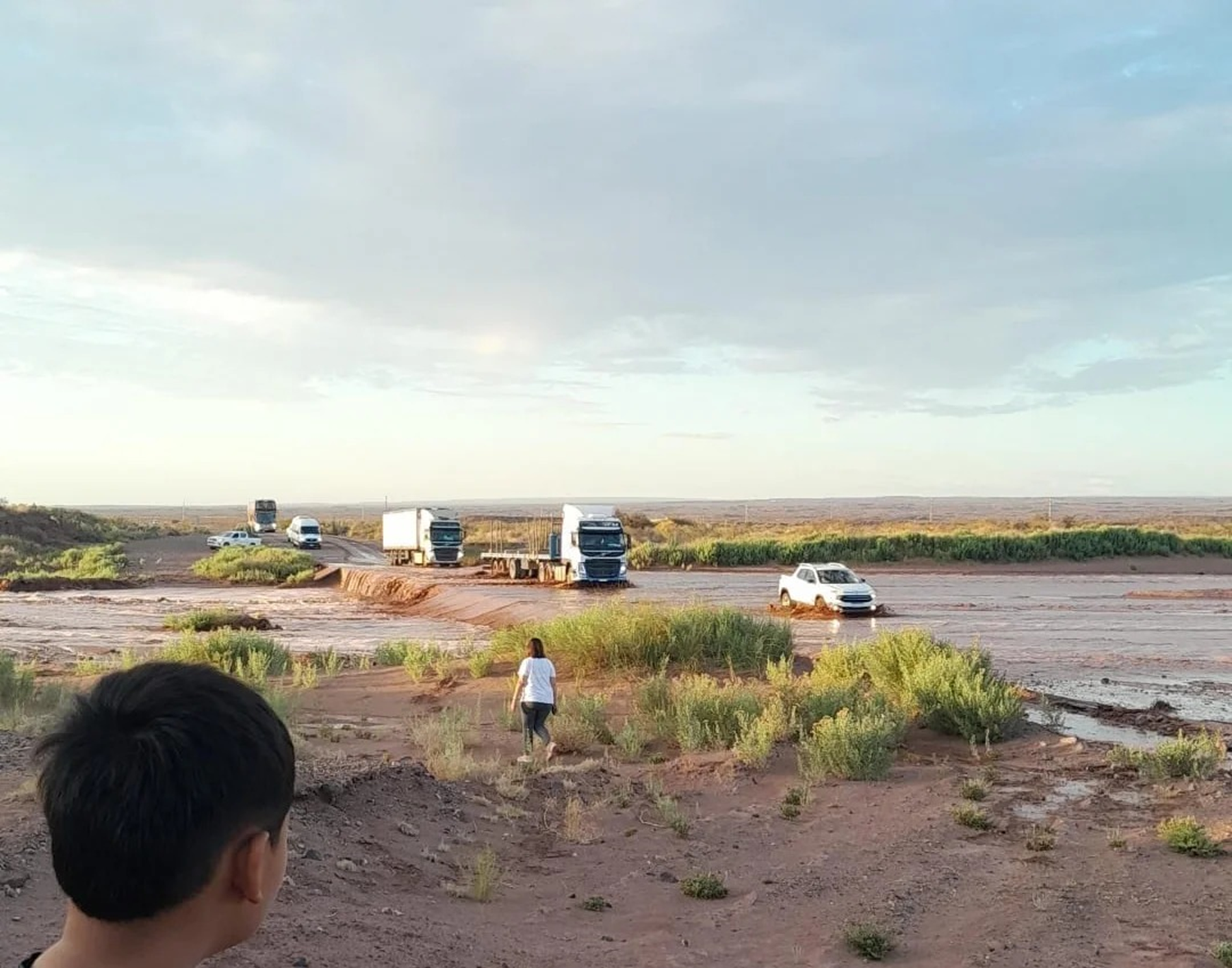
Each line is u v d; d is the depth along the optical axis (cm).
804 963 680
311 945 590
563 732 1468
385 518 8062
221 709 147
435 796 1012
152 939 144
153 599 5066
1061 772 1319
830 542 7144
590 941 702
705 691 1656
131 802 137
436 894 763
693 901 812
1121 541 7281
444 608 4453
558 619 2436
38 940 546
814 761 1293
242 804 145
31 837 703
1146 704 1962
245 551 7450
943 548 7181
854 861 932
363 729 1591
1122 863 913
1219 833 997
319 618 4175
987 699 1581
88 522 11938
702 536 10288
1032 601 4359
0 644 3153
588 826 1015
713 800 1161
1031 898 817
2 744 1084
